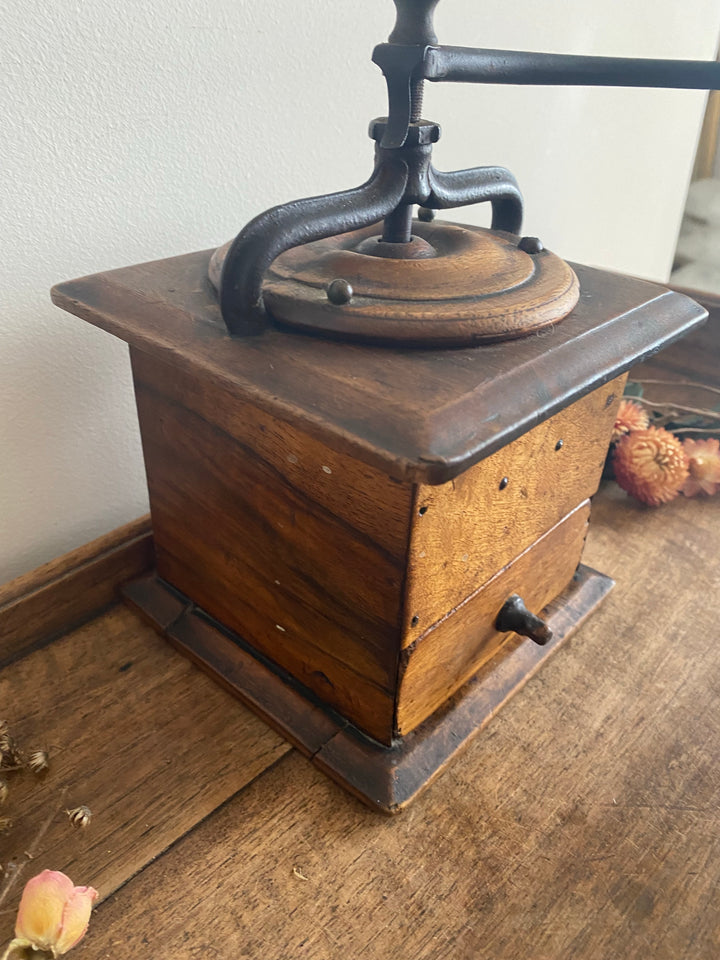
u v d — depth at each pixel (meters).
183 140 0.76
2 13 0.60
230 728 0.67
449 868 0.56
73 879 0.54
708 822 0.60
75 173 0.69
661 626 0.79
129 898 0.53
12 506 0.77
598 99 1.29
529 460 0.60
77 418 0.79
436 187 0.59
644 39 1.33
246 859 0.56
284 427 0.54
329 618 0.60
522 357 0.51
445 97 1.01
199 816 0.59
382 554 0.53
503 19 1.04
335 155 0.91
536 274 0.59
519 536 0.65
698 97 1.55
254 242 0.50
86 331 0.75
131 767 0.63
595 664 0.74
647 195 1.57
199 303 0.59
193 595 0.75
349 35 0.85
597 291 0.65
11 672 0.72
